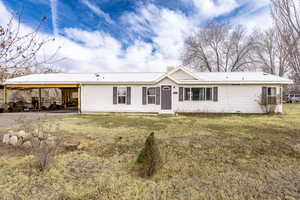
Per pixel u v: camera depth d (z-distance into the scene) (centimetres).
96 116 1202
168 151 464
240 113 1309
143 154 352
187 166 374
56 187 288
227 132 686
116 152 457
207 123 896
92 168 363
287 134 655
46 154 349
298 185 302
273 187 295
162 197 267
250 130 723
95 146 502
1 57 282
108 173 342
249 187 295
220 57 2733
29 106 1678
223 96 1339
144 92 1336
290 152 463
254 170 359
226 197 267
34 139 384
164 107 1302
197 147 500
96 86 1373
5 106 1448
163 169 356
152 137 354
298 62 774
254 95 1312
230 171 354
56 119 1047
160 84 1306
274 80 1257
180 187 295
